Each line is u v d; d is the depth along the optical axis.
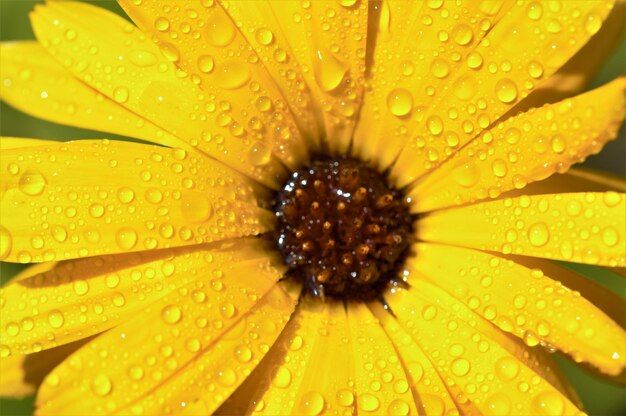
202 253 0.15
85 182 0.14
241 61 0.15
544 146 0.14
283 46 0.15
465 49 0.15
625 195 0.14
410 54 0.15
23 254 0.14
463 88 0.15
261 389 0.14
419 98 0.15
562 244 0.14
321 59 0.15
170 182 0.15
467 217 0.15
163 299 0.14
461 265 0.15
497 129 0.15
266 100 0.15
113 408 0.14
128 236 0.14
